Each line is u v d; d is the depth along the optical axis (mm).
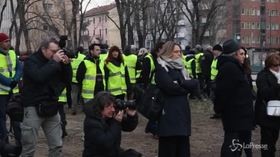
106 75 11312
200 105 17578
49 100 7312
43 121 7418
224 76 7426
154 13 41375
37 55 7254
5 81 9258
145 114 7316
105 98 5941
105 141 5852
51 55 7215
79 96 15016
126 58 14898
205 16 43594
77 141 10938
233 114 7543
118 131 5977
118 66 11375
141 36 35250
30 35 46625
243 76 7484
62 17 42406
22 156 7320
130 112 6188
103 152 5922
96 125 5883
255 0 103375
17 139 8734
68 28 31953
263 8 101812
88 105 6004
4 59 9484
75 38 30578
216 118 14422
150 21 42562
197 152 10008
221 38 77625
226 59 7484
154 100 7277
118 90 11289
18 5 29984
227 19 68438
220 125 13359
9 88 9344
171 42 7414
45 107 7230
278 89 7910
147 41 55719
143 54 16406
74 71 14656
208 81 19172
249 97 7586
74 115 15023
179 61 7383
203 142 11008
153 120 7379
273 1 103812
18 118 7855
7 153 5609
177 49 7379
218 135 11867
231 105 7523
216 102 7637
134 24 34562
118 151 6047
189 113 7426
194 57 19516
